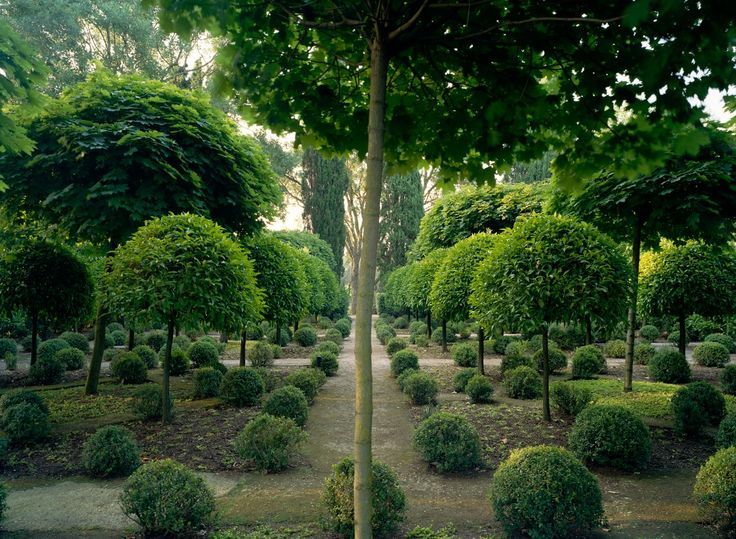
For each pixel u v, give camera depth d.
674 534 4.38
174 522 4.27
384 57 2.55
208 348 15.01
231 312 7.68
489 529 4.53
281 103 3.17
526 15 2.55
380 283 43.78
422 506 5.12
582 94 2.85
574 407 8.46
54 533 4.45
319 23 2.60
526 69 2.86
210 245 7.69
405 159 3.63
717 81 2.41
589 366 12.16
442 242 19.14
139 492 4.35
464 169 3.59
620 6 2.31
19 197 9.59
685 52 2.28
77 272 12.16
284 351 20.36
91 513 4.87
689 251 12.03
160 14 2.44
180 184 9.17
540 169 30.55
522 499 4.18
